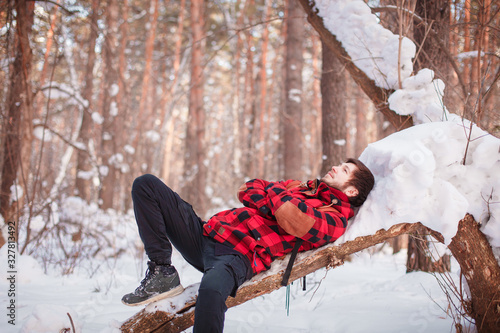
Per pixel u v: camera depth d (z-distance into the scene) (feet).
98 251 18.75
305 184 7.79
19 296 10.01
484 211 6.46
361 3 9.98
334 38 10.38
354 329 7.75
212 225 6.81
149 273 6.62
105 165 38.78
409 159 6.03
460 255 6.70
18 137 15.20
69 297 10.36
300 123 31.01
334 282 13.01
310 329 8.14
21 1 15.01
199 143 42.37
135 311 9.05
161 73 73.36
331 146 19.92
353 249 6.71
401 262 18.76
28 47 15.51
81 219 20.08
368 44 9.72
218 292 5.77
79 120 55.11
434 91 8.61
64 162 43.52
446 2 11.62
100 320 8.23
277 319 8.82
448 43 11.55
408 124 8.99
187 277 14.11
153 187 6.58
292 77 31.22
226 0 60.70
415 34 12.53
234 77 82.12
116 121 41.73
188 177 45.98
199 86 42.57
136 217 6.61
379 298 9.91
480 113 7.92
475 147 6.45
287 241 6.77
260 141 51.83
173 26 66.95
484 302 6.69
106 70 38.68
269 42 62.28
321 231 6.49
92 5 34.73
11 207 15.11
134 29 63.36
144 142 60.95
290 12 31.83
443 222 6.15
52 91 22.85
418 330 7.54
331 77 20.11
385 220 6.53
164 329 6.58
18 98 15.33
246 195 7.18
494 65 10.64
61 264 14.55
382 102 9.32
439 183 6.27
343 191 7.06
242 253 6.46
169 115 53.47
